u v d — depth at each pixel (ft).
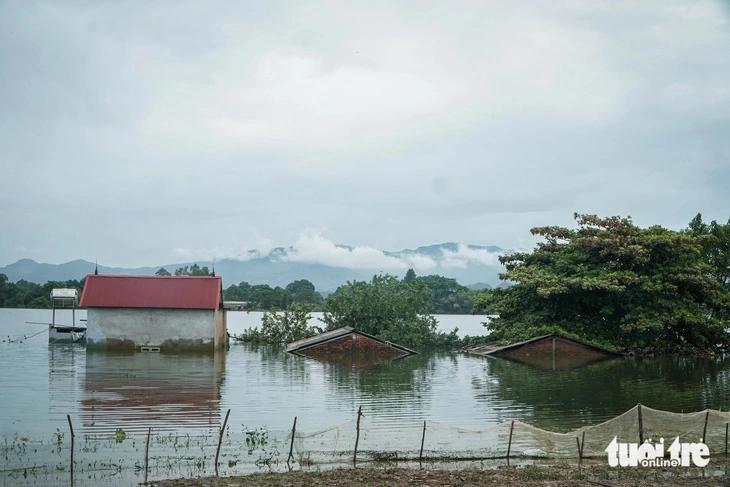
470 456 63.82
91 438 68.08
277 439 68.74
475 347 170.19
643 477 56.75
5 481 54.39
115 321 157.79
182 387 101.35
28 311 368.89
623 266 161.27
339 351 156.56
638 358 152.56
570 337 149.79
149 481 54.54
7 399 88.74
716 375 122.72
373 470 57.93
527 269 165.07
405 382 111.55
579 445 63.16
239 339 194.08
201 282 162.61
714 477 56.95
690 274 156.25
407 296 183.01
